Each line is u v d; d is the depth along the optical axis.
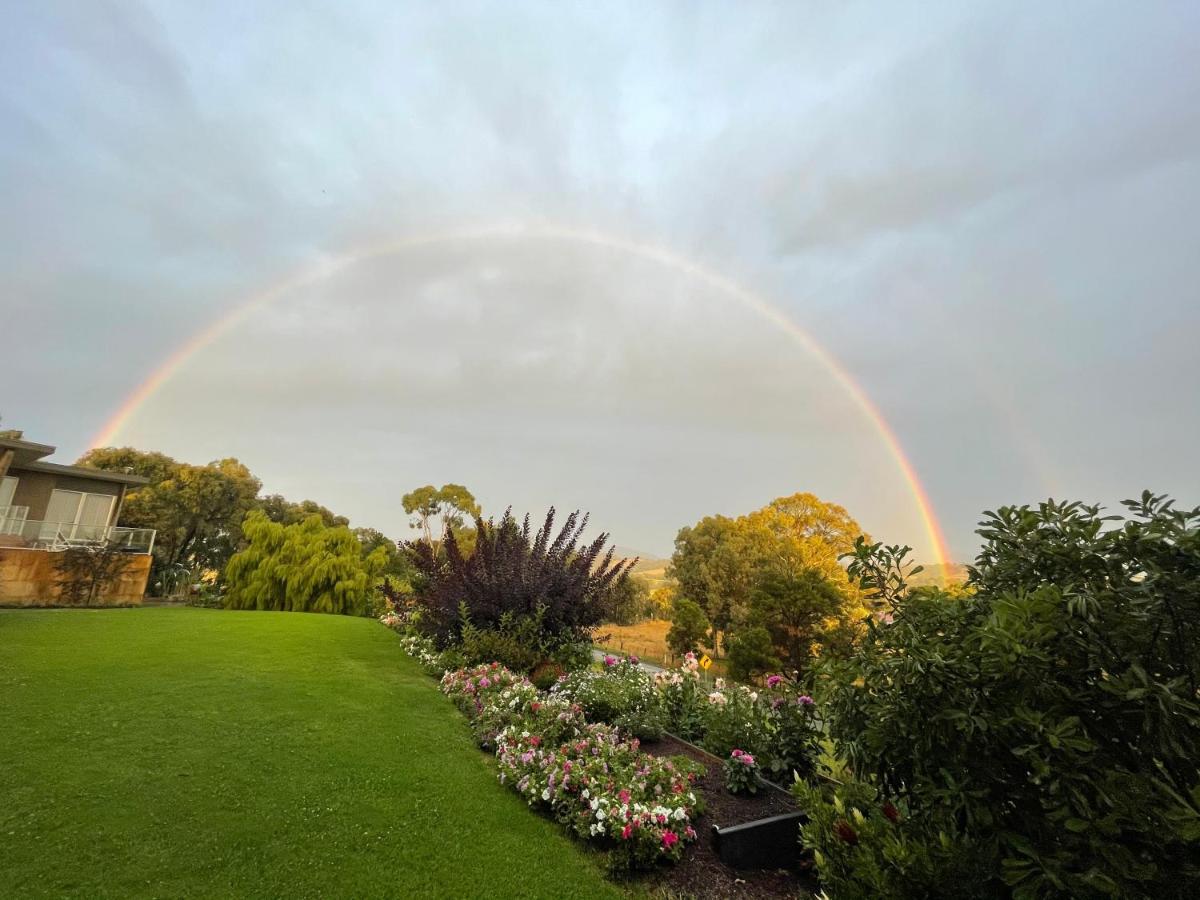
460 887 2.80
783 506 31.61
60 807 3.10
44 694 5.07
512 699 5.67
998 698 1.94
